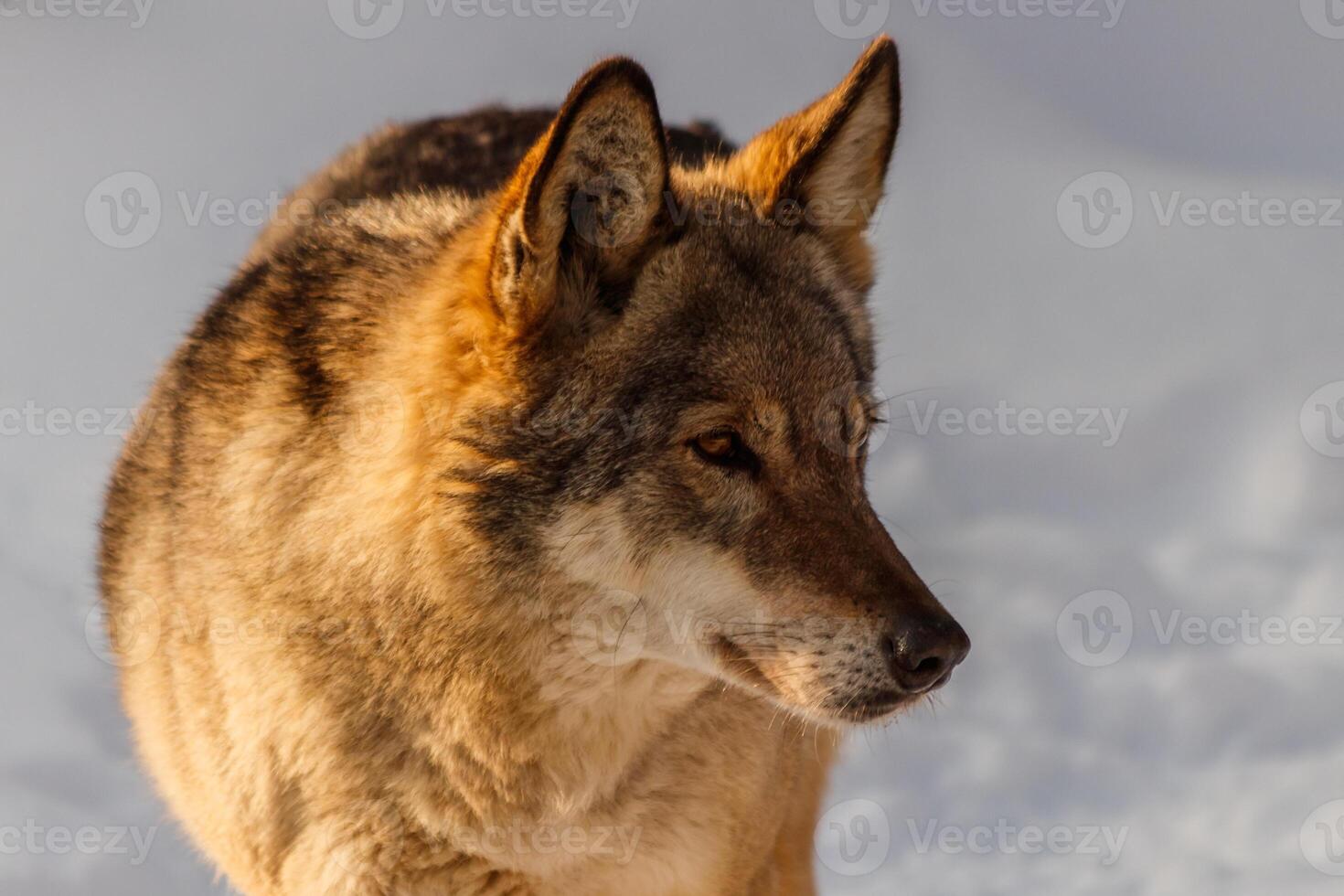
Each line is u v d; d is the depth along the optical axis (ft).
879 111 44.62
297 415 39.60
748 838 43.91
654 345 38.32
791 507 38.37
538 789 39.60
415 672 38.32
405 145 57.77
